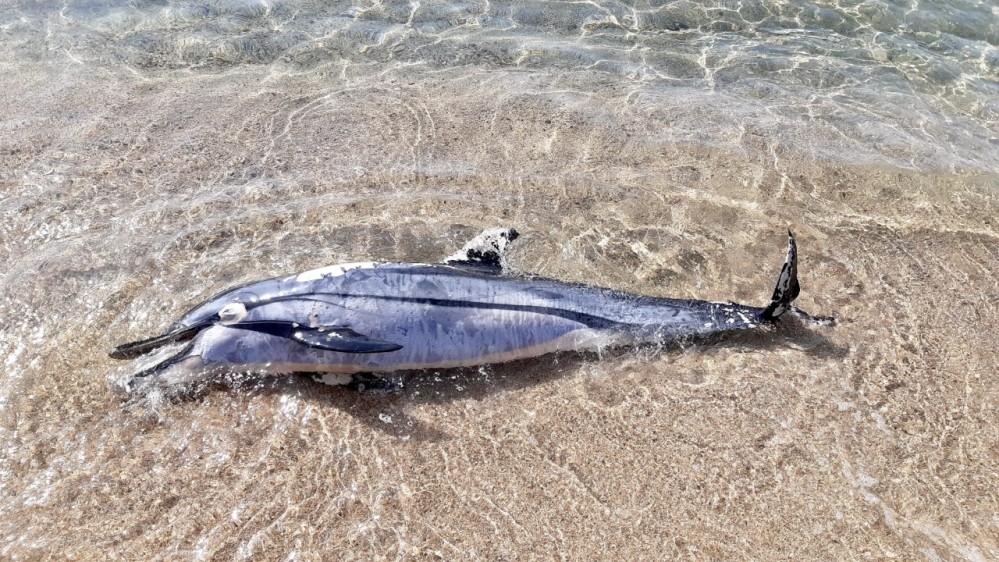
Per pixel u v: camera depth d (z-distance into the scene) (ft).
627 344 7.51
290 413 6.94
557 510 6.36
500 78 11.12
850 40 12.21
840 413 7.04
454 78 11.10
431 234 8.57
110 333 7.45
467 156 9.66
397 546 6.13
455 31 12.23
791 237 7.25
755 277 8.24
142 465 6.55
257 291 7.22
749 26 12.51
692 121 10.36
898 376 7.33
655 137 10.05
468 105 10.55
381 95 10.73
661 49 11.93
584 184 9.29
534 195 9.12
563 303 7.42
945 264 8.43
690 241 8.61
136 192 8.98
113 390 6.99
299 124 10.14
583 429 6.89
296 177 9.27
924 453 6.77
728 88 11.10
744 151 9.87
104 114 10.18
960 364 7.45
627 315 7.48
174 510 6.29
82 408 6.87
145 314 7.61
